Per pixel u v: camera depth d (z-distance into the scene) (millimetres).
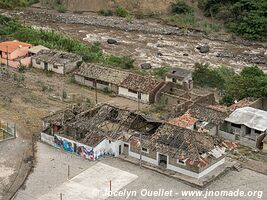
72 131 74188
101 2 171375
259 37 149250
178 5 167250
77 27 154500
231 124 78750
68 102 89312
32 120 81875
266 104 88062
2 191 62750
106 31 151750
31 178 65688
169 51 135250
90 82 96812
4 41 120125
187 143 68688
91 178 66000
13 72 101875
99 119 76000
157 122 75938
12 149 72438
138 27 156250
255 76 99375
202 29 155625
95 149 69938
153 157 69312
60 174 66688
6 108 85625
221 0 163000
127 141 71125
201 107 81375
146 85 91312
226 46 143625
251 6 155250
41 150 72562
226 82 99625
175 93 92125
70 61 102812
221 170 68812
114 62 113375
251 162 72000
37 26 150625
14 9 169375
